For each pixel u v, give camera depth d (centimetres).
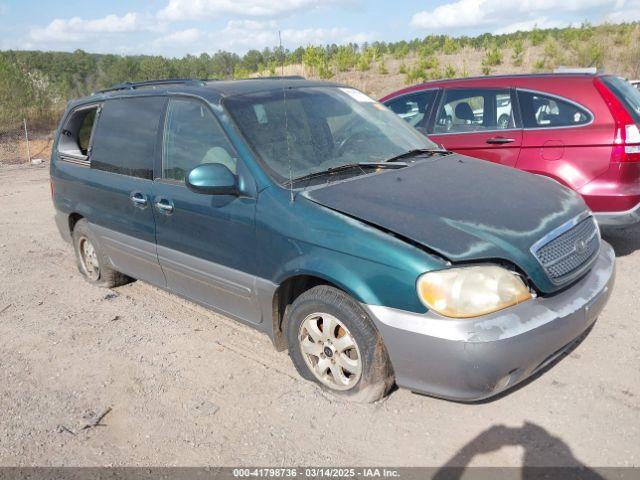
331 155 392
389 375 329
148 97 463
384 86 2388
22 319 506
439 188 352
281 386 367
